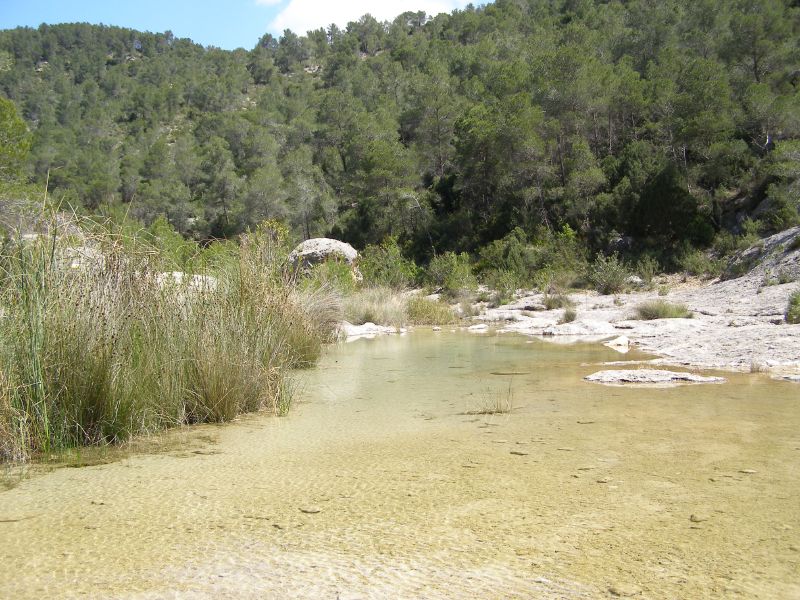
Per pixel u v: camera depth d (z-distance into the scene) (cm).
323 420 479
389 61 10131
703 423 423
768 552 211
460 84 5928
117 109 12212
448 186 4312
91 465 358
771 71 3578
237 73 14462
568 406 504
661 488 286
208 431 451
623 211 2861
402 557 216
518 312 1689
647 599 180
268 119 8081
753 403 486
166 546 231
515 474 317
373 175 4231
